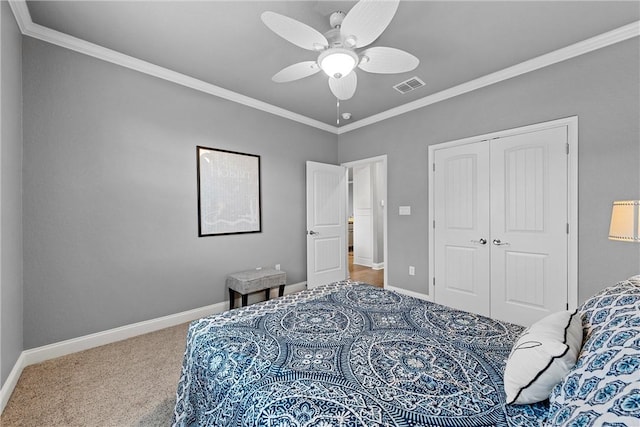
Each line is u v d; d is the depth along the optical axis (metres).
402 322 1.47
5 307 1.68
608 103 2.18
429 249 3.36
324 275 4.13
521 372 0.82
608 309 0.92
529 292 2.61
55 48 2.15
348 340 1.27
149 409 1.60
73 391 1.75
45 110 2.11
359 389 0.92
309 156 4.09
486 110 2.87
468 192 3.03
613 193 2.17
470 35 2.17
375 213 5.82
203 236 3.00
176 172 2.80
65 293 2.19
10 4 1.76
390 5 1.39
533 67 2.54
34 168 2.06
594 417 0.55
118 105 2.45
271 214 3.64
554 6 1.87
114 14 1.93
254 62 2.57
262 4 1.85
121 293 2.47
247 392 0.95
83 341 2.27
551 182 2.47
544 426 0.71
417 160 3.48
